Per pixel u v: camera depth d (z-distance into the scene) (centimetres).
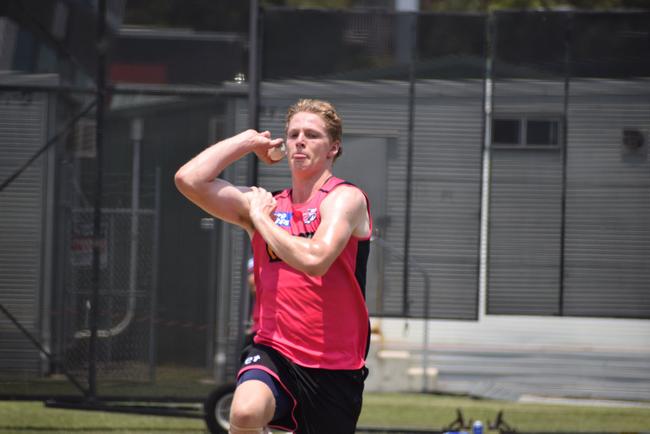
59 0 2708
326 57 2766
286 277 1307
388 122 2783
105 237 2703
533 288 2789
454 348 3922
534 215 2795
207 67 2750
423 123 2783
